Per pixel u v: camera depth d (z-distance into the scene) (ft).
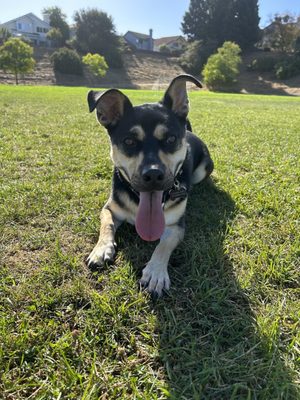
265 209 2.00
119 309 1.20
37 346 1.06
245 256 1.53
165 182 1.55
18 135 3.73
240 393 0.94
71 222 1.82
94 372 0.98
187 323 1.17
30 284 1.32
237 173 2.73
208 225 1.83
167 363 1.01
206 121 5.44
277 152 3.31
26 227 1.76
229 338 1.10
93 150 3.19
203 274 1.42
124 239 1.70
